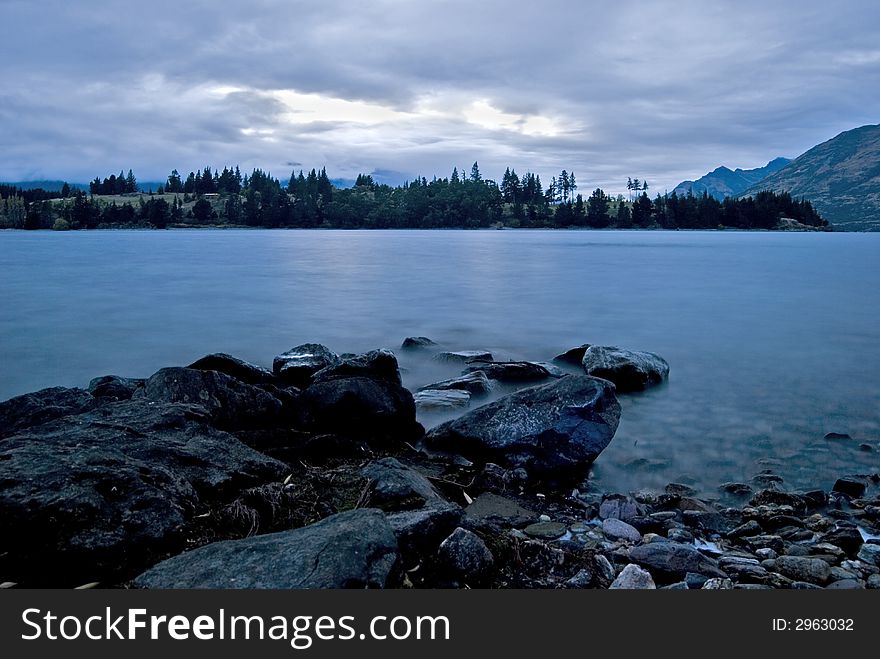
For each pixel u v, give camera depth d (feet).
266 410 35.88
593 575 21.39
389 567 18.51
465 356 61.93
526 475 32.32
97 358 66.03
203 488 24.85
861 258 265.54
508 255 273.13
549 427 34.32
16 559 19.15
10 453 23.26
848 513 28.94
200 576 17.66
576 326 88.79
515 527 26.78
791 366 63.36
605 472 34.14
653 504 29.63
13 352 68.49
